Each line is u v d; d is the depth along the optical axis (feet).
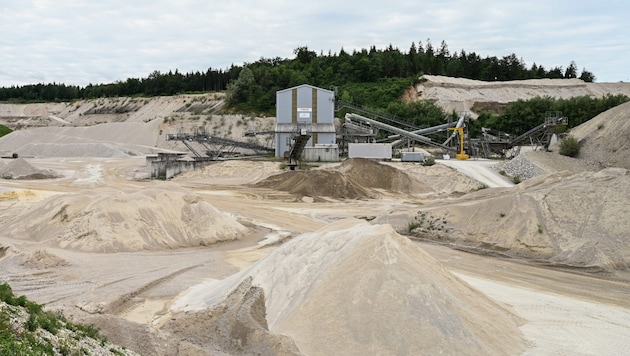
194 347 51.96
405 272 59.93
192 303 72.74
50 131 438.40
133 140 407.23
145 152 373.20
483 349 54.29
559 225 109.81
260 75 468.34
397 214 138.10
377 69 516.32
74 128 436.35
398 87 492.95
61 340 40.57
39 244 105.91
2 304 41.65
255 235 131.75
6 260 93.66
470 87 529.04
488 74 599.16
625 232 102.22
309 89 295.07
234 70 617.21
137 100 569.64
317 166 247.29
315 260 67.87
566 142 228.02
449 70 590.14
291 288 64.69
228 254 110.01
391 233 67.77
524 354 56.54
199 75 651.66
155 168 251.39
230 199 190.08
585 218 109.19
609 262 97.30
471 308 61.87
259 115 420.36
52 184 221.46
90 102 606.14
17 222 118.42
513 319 66.95
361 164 224.33
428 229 127.54
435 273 65.16
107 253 104.32
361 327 54.03
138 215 115.75
